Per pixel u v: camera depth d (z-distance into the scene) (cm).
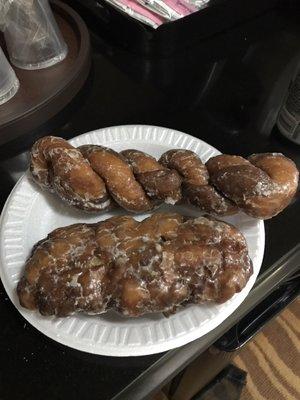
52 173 25
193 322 21
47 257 21
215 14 34
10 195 26
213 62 35
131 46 35
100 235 22
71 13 35
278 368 47
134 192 24
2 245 24
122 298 20
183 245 21
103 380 21
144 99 33
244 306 23
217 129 31
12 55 33
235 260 21
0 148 30
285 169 23
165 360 22
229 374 37
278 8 38
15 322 23
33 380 21
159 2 34
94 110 32
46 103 30
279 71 34
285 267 25
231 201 23
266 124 31
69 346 21
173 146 29
